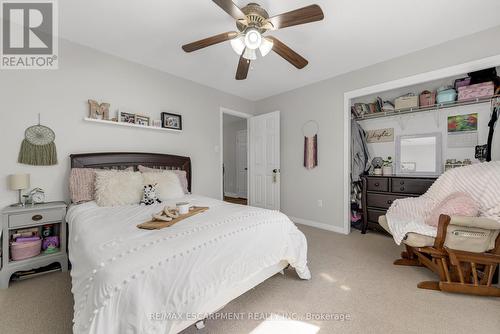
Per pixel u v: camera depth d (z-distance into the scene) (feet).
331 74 10.43
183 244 3.77
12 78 6.64
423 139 9.72
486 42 6.96
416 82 8.30
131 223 4.82
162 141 10.11
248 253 4.54
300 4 5.75
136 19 6.46
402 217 7.06
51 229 6.95
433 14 6.23
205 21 6.54
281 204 13.15
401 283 5.96
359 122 11.66
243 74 7.57
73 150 7.66
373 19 6.44
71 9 6.05
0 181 6.42
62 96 7.45
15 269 5.92
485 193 5.80
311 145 11.59
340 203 10.56
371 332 4.20
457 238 5.30
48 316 4.66
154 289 3.11
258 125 13.96
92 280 3.06
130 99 9.05
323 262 7.26
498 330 4.22
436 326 4.34
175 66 9.62
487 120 8.27
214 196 12.27
